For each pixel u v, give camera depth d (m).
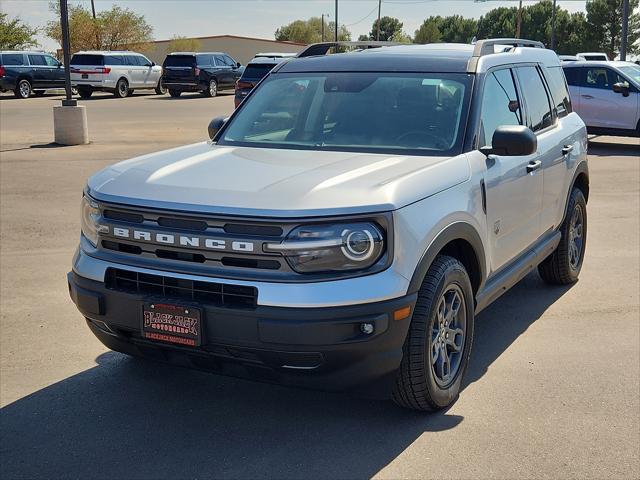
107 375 4.57
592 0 83.50
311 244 3.35
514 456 3.60
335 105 4.79
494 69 4.94
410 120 4.55
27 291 6.20
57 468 3.51
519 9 58.94
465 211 4.04
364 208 3.41
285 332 3.32
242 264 3.44
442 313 3.96
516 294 6.25
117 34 57.91
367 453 3.63
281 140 4.75
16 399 4.23
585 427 3.90
